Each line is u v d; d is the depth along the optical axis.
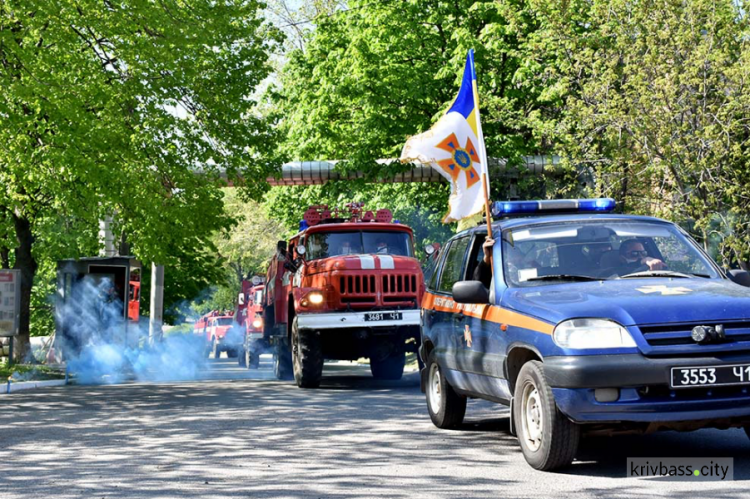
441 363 12.58
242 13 30.19
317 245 22.97
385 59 39.53
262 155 32.09
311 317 21.48
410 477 9.32
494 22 37.97
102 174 24.73
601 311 9.09
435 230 41.47
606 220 11.25
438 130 14.70
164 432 13.37
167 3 27.19
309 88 44.12
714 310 8.99
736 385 8.77
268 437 12.56
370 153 39.28
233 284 92.06
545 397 9.20
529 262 10.77
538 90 35.41
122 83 26.41
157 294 38.88
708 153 25.39
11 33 23.22
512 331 10.01
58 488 9.18
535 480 8.94
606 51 29.23
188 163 30.64
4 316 28.91
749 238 25.59
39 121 25.17
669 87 26.00
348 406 16.66
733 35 27.67
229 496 8.59
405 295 21.81
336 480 9.27
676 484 8.55
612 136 27.16
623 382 8.73
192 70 28.02
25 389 23.11
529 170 37.06
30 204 28.97
